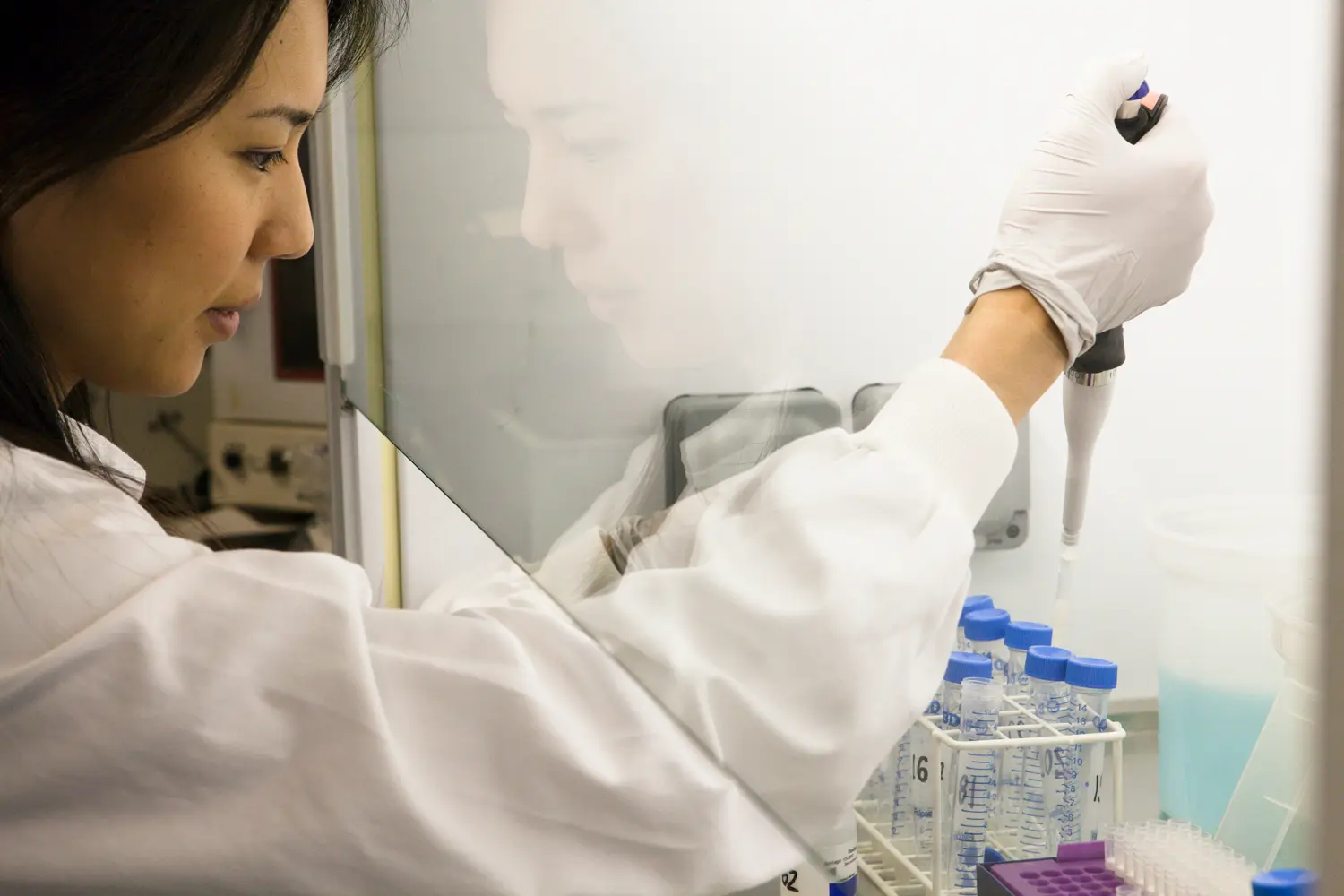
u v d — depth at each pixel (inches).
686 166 24.6
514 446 32.1
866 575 22.0
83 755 24.6
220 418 99.7
